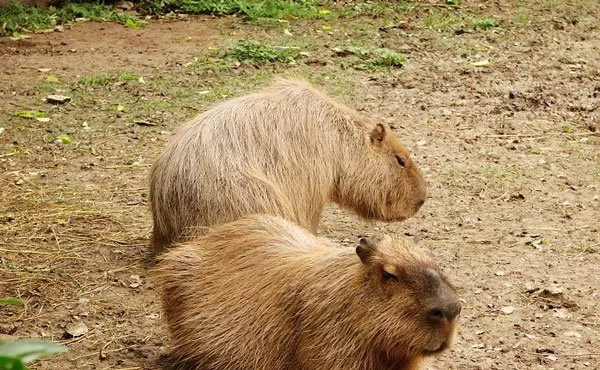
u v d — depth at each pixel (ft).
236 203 32.07
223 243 26.84
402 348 22.72
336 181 35.06
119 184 43.14
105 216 39.29
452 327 22.39
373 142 35.58
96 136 49.65
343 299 23.26
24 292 32.22
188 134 33.50
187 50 66.23
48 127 50.72
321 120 34.58
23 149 47.42
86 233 37.50
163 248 33.73
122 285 32.94
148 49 66.54
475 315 31.01
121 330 29.60
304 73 61.26
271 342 24.70
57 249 35.91
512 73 62.75
